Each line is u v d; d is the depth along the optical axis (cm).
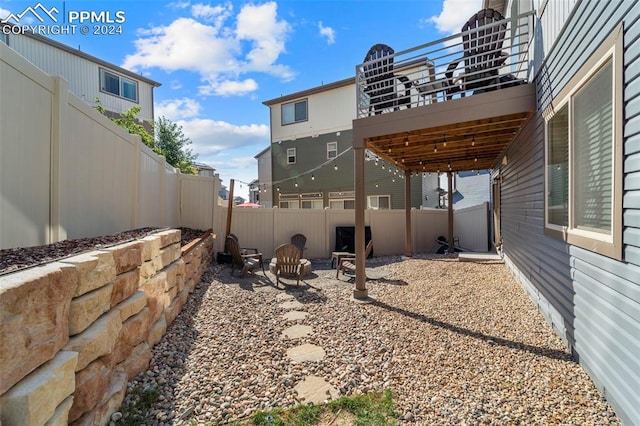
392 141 564
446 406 213
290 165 1538
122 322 211
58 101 229
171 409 203
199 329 338
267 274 649
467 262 750
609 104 222
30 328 123
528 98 397
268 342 312
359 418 201
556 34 316
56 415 130
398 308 418
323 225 932
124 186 362
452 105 430
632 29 186
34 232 206
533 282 430
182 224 722
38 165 210
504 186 693
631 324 190
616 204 205
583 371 257
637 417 183
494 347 300
